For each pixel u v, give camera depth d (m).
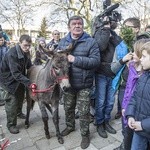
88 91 3.61
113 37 3.78
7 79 4.02
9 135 4.17
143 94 2.40
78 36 3.51
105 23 3.57
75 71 3.49
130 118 2.52
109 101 3.98
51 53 3.49
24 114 4.96
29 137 4.07
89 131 4.06
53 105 3.80
